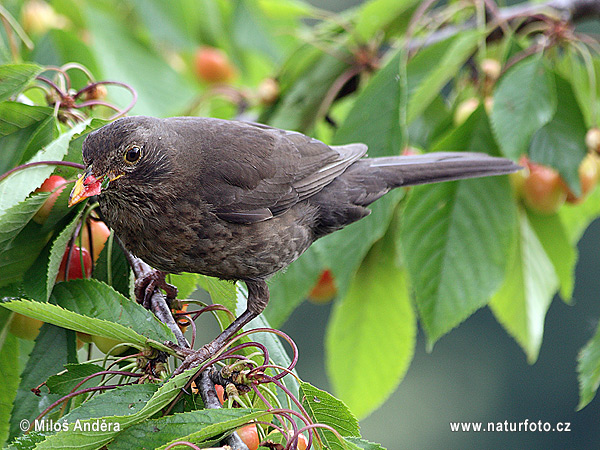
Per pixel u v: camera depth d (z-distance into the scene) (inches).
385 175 291.4
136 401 184.9
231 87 376.2
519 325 340.5
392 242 327.9
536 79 295.3
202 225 250.1
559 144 303.4
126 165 236.5
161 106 379.2
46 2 381.4
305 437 207.8
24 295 214.2
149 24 380.5
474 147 312.2
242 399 201.0
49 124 232.2
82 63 329.1
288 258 276.2
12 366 225.5
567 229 379.9
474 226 292.5
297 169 275.6
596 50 330.3
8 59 305.9
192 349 203.8
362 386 340.2
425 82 307.1
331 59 354.9
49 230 221.3
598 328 270.8
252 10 404.8
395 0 341.7
